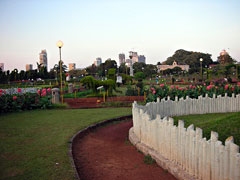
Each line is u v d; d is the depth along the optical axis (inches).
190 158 158.2
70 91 1018.1
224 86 587.2
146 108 310.8
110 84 737.6
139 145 227.1
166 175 169.9
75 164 196.1
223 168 132.4
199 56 3740.2
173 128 177.3
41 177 157.9
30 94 532.7
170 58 4303.6
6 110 460.1
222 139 186.4
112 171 181.3
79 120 368.8
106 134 303.7
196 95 510.0
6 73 2439.7
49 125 329.7
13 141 245.1
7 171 167.5
